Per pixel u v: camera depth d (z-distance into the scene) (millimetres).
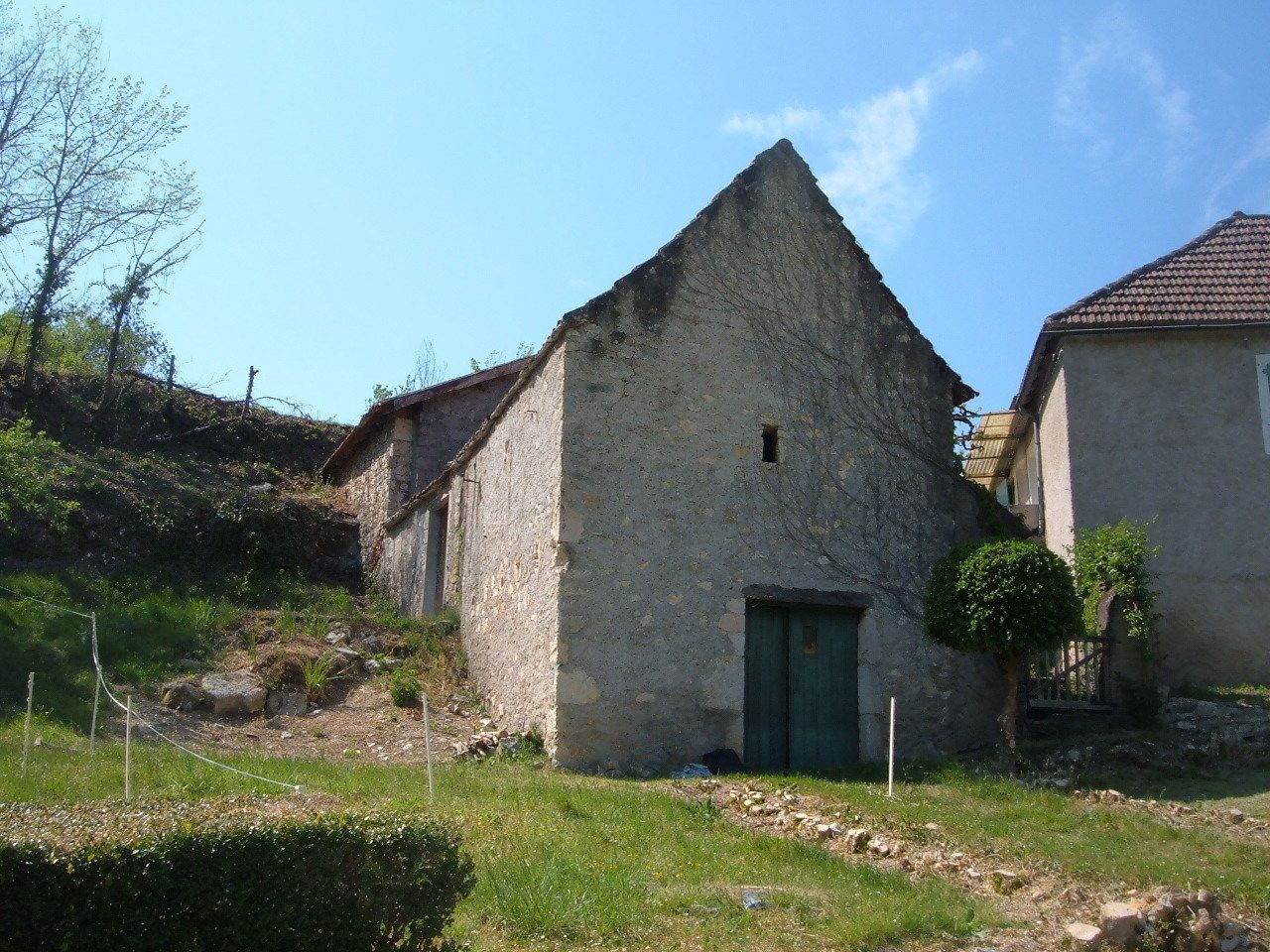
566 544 12531
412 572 20062
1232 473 15461
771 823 9484
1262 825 9227
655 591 12836
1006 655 11789
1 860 4516
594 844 8109
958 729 14086
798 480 14000
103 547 19422
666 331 13625
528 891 6789
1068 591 11625
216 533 21078
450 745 13078
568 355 13016
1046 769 11641
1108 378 16062
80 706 13172
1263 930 6848
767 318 14328
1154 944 6422
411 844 5426
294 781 9781
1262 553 15164
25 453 17156
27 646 14656
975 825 9219
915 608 14250
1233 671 14852
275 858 5039
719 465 13555
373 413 22609
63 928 4578
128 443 24594
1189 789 10695
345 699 14781
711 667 12922
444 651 16750
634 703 12430
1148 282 16797
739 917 6746
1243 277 16594
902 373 15094
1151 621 14477
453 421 22875
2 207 23484
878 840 8781
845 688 13836
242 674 14586
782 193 14867
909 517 14570
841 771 12367
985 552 11859
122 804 5938
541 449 13555
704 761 12570
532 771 11617
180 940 4785
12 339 27031
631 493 12984
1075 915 7086
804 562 13781
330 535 23438
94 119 24016
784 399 14188
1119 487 15656
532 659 13125
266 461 27062
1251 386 15695
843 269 15047
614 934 6395
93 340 28125
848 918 6773
